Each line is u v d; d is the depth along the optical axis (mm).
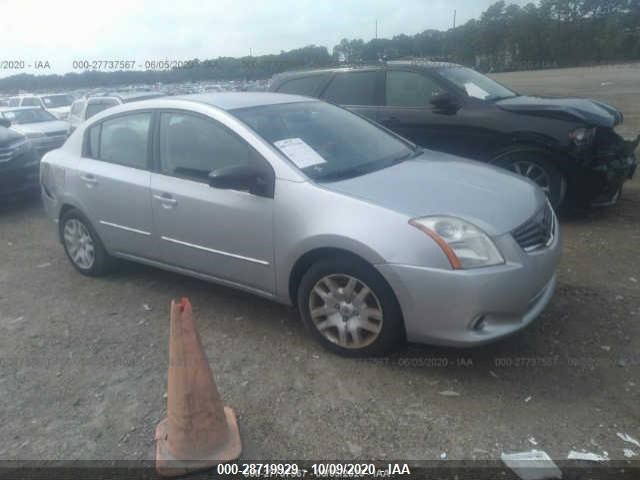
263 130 3881
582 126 5684
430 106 6492
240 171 3551
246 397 3211
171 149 4203
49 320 4340
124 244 4621
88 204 4754
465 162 4324
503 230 3180
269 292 3795
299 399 3170
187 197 3990
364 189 3457
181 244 4156
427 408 3033
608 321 3826
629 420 2857
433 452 2719
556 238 3580
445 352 3547
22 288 5031
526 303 3197
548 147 5824
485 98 6379
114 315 4363
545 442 2734
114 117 4668
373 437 2840
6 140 8211
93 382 3461
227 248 3881
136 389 3363
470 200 3404
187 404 2633
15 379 3535
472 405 3037
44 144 14047
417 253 3086
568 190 5945
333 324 3520
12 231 7059
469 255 3062
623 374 3238
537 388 3150
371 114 6797
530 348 3551
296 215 3475
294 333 3910
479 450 2709
